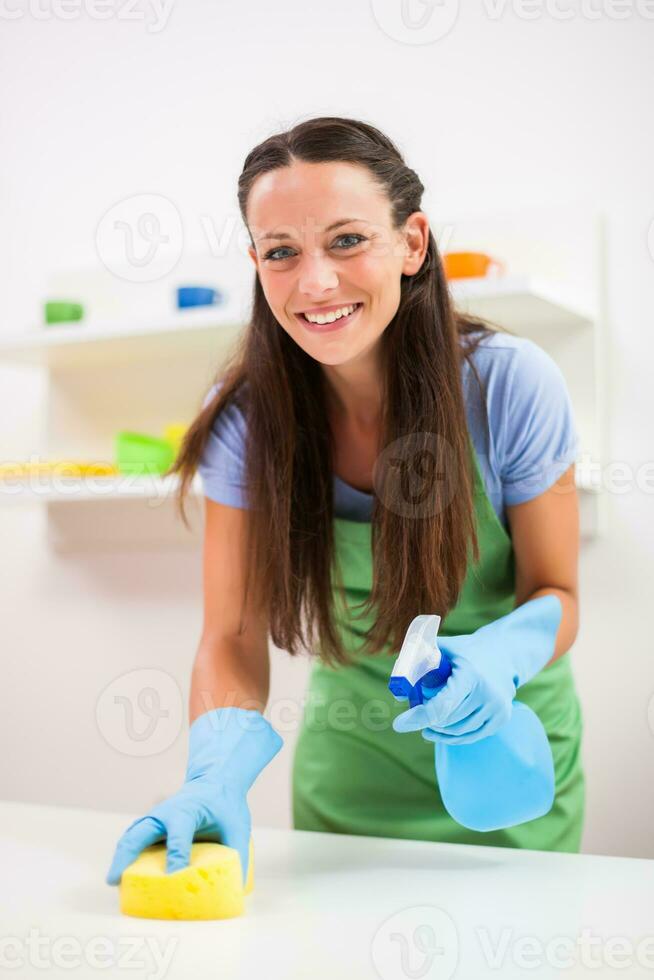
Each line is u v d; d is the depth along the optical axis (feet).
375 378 3.50
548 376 3.54
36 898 2.69
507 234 5.71
